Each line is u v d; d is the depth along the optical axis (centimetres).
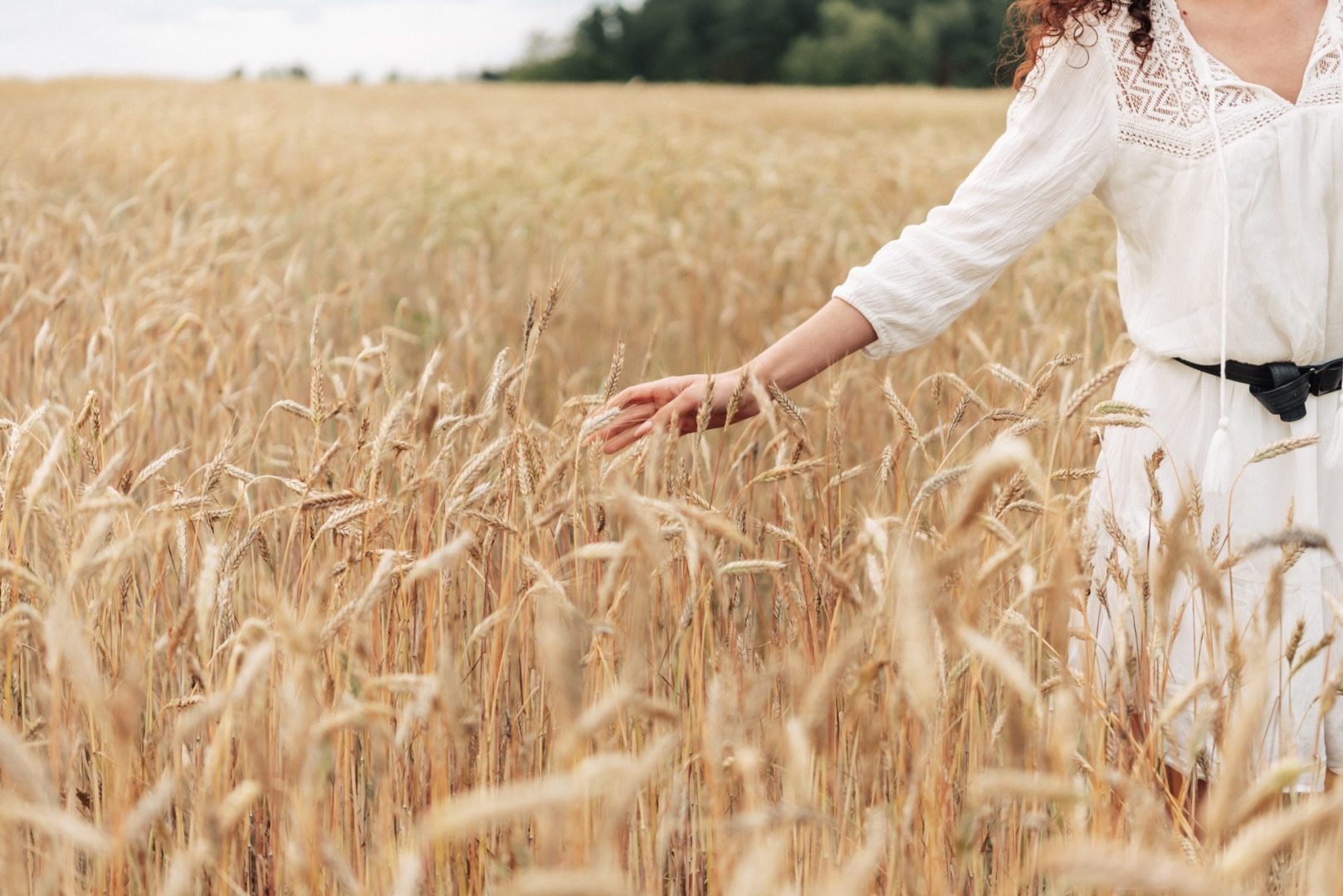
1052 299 486
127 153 1099
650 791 185
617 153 1071
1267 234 187
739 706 179
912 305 205
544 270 685
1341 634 194
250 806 186
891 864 155
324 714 174
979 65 6925
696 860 191
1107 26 198
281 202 908
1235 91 188
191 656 151
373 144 1335
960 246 205
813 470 204
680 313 589
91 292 404
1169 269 200
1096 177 202
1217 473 189
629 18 8250
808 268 614
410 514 206
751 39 7712
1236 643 141
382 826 162
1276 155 185
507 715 210
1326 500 196
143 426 307
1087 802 164
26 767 107
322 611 191
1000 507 183
